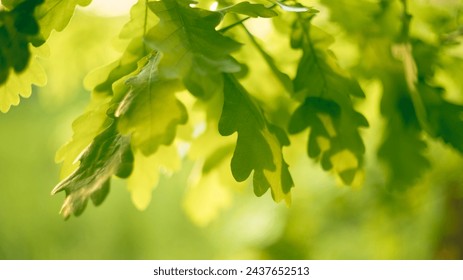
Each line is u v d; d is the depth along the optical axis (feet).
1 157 8.59
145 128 2.52
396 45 3.02
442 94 2.99
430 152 3.79
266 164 2.59
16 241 8.65
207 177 3.37
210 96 2.93
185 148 3.11
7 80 2.62
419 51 3.03
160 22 2.50
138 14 2.67
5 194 8.59
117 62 2.76
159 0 2.57
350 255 4.73
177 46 2.47
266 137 2.61
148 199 2.95
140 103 2.53
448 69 3.14
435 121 2.92
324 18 3.09
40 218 8.68
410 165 3.22
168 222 8.71
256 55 2.95
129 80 2.56
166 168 2.96
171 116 2.54
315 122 2.78
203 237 8.71
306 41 2.82
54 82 3.82
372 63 3.09
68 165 2.67
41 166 8.59
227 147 3.21
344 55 3.17
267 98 3.02
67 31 3.61
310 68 2.80
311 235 4.63
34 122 8.54
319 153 2.79
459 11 3.10
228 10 2.57
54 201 8.67
